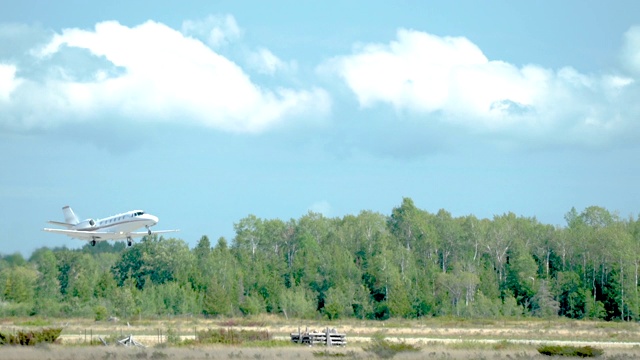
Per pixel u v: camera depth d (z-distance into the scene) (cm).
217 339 16325
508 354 13462
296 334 16588
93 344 15500
